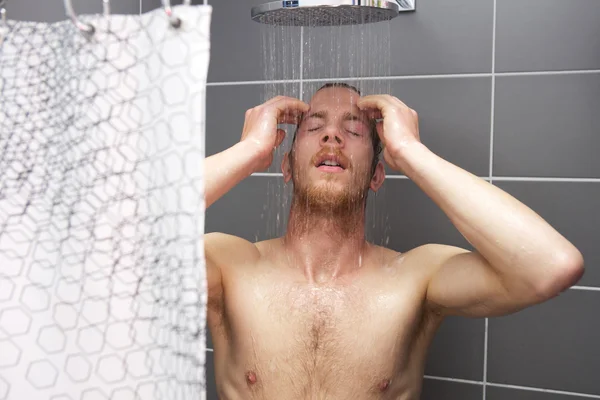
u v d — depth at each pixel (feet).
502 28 4.36
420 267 3.76
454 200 3.22
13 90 2.55
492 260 3.13
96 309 2.48
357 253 3.83
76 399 2.50
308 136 3.81
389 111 3.57
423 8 4.48
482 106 4.42
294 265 3.81
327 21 3.53
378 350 3.52
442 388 4.62
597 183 4.24
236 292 3.67
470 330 4.54
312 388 3.49
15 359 2.54
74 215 2.50
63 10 4.96
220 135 4.94
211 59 4.93
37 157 2.54
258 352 3.54
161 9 2.32
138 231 2.43
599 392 4.31
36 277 2.53
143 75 2.41
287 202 4.75
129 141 2.44
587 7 4.20
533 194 4.37
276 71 4.77
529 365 4.44
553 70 4.29
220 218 4.99
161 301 2.38
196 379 2.26
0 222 2.55
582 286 4.31
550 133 4.32
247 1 4.81
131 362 2.44
